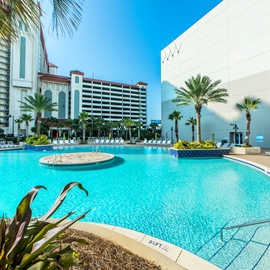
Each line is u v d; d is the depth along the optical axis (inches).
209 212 183.3
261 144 764.6
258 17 765.3
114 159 522.6
